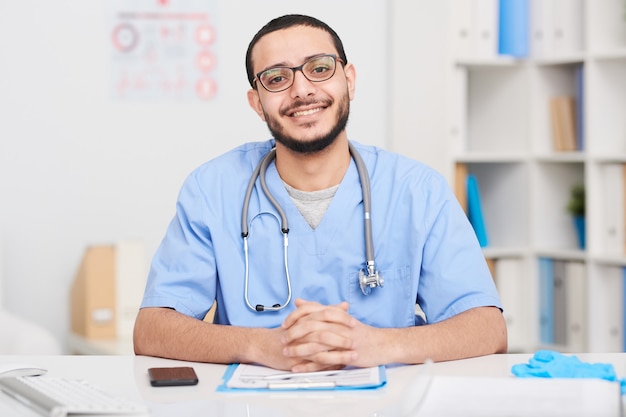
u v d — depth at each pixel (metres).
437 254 1.90
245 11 3.53
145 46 3.42
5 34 3.29
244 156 2.04
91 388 1.45
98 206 3.40
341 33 3.66
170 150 3.46
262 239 1.92
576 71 3.73
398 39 3.67
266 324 1.90
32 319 3.34
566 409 1.27
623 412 1.28
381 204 1.94
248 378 1.55
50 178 3.35
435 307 1.89
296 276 1.90
